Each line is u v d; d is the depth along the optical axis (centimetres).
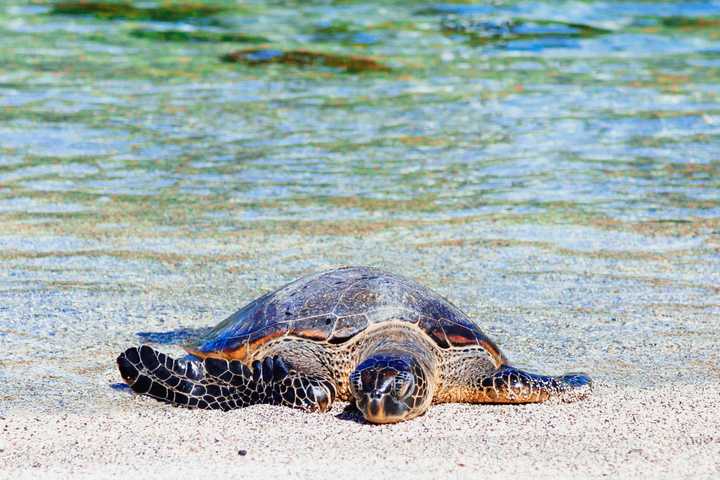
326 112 6078
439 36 8275
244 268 3575
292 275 3506
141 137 5447
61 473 1839
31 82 6550
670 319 3108
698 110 6256
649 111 6228
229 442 2019
